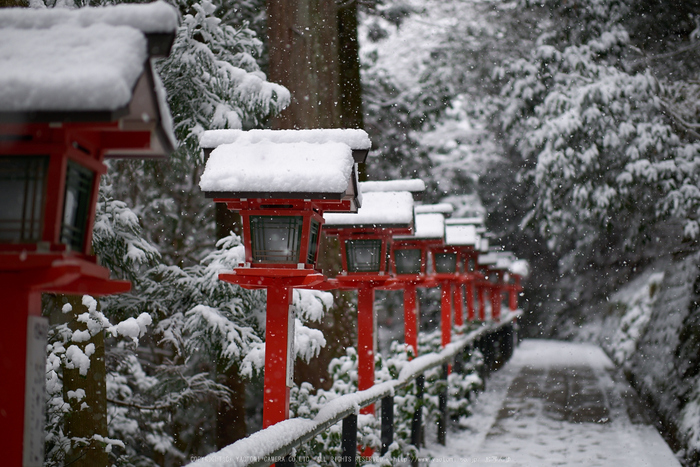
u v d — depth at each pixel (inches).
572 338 849.5
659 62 605.9
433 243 279.3
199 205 435.5
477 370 404.8
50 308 207.5
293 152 143.9
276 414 143.1
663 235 668.7
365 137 152.3
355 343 319.3
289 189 137.3
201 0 267.6
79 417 194.9
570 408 365.4
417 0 626.5
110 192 248.7
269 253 147.9
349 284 215.5
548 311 900.0
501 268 585.6
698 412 289.0
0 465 73.4
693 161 530.3
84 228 84.8
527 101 636.1
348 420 169.8
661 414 341.7
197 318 255.4
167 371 291.4
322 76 332.2
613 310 759.7
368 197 216.8
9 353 74.4
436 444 280.4
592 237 738.2
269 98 264.4
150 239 387.2
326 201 155.7
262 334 272.4
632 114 546.6
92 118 70.4
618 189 554.6
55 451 183.8
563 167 552.7
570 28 616.4
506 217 874.8
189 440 399.2
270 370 144.6
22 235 75.9
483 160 775.7
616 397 402.6
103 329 207.3
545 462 251.9
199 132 259.4
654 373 398.0
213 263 257.9
